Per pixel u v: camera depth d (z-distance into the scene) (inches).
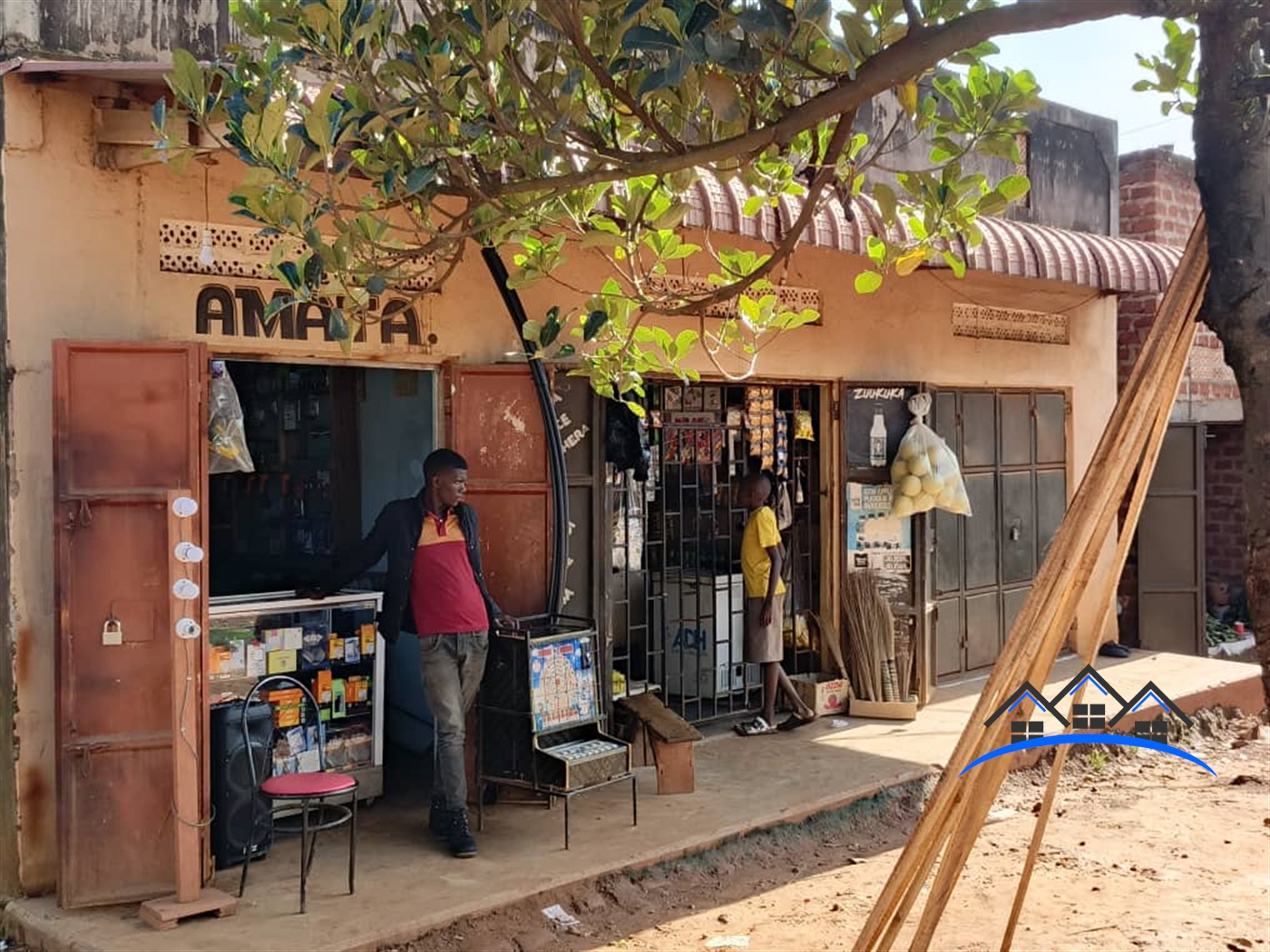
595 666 247.1
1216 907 214.8
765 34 130.0
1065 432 424.8
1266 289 103.7
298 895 205.6
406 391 286.2
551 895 211.2
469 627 229.9
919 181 170.7
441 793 229.3
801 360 331.9
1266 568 103.0
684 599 335.6
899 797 277.4
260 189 151.8
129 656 198.7
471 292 262.5
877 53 129.5
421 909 199.3
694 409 330.0
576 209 192.9
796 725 322.7
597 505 280.5
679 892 225.9
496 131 152.7
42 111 205.5
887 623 338.6
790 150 185.8
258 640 237.5
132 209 215.9
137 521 198.8
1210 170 106.4
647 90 122.0
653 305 191.9
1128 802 290.2
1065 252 358.9
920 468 339.0
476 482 260.5
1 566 206.2
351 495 312.7
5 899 206.7
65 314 209.2
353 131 156.0
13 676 205.0
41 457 207.0
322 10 138.9
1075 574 118.6
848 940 200.8
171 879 200.2
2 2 201.9
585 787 233.1
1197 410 455.8
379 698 254.8
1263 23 104.8
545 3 137.1
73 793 196.5
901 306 359.3
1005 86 160.6
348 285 168.6
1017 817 277.6
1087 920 208.4
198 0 223.8
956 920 209.8
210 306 225.3
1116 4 111.3
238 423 219.8
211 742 217.8
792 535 345.7
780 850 248.7
